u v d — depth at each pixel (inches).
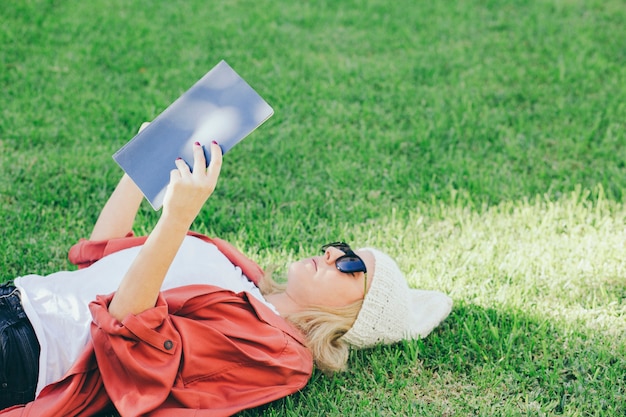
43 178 147.6
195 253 101.7
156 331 85.0
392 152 168.1
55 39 212.4
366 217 143.4
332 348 102.3
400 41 229.5
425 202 148.3
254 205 145.3
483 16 249.9
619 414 96.2
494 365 104.9
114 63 202.4
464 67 212.5
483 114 185.0
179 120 86.9
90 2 241.3
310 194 149.6
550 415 96.1
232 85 87.6
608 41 229.8
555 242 134.7
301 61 211.9
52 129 166.9
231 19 238.5
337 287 102.1
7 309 89.9
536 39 231.5
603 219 140.6
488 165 162.1
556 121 181.6
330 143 170.2
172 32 225.3
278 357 94.0
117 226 106.7
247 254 129.6
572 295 121.1
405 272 126.7
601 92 195.8
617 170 158.2
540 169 160.9
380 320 103.4
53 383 84.9
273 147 166.2
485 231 138.5
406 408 97.7
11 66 194.9
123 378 85.3
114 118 174.1
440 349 109.3
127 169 85.7
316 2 257.4
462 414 96.8
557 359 106.5
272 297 105.9
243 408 89.3
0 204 138.4
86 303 92.2
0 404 86.6
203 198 82.4
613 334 111.4
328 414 95.9
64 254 126.1
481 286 122.7
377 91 198.4
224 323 92.0
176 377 87.9
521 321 114.3
